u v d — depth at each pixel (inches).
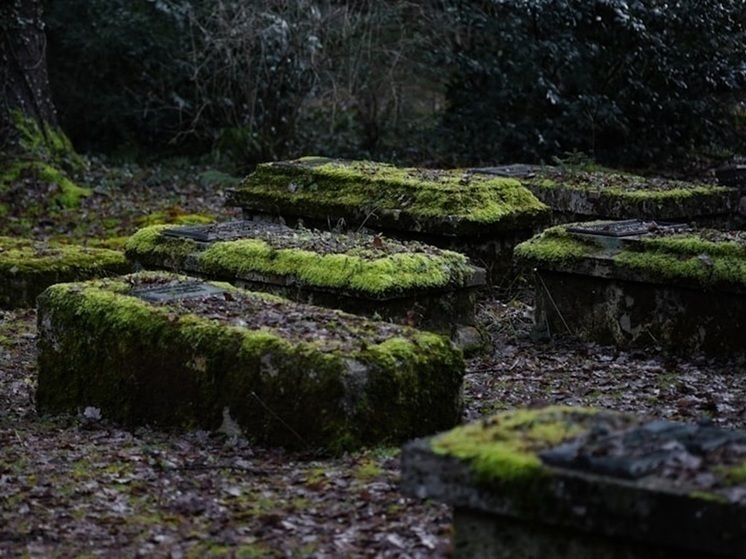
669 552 146.6
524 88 713.6
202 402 264.7
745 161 707.4
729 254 333.7
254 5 721.6
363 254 344.2
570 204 466.0
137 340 277.0
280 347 254.1
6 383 329.4
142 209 590.9
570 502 148.1
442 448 158.6
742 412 283.6
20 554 200.7
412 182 433.4
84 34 784.3
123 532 209.8
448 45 736.3
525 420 167.8
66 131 809.5
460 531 160.9
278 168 481.4
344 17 729.0
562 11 690.8
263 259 353.7
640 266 343.6
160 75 793.6
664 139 724.7
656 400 296.7
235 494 226.1
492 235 421.1
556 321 366.6
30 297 426.9
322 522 210.5
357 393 245.6
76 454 255.3
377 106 748.0
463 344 346.3
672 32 710.5
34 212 590.6
